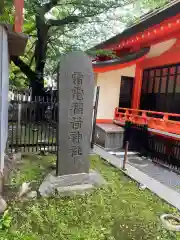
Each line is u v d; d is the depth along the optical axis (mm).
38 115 7707
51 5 9008
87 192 4578
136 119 9750
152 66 10445
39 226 3418
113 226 3598
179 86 9008
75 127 4746
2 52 3402
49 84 15281
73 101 4676
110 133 9227
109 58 11648
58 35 10969
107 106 11180
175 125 7930
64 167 4727
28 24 11180
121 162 6781
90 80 4801
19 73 15242
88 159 4969
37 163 5941
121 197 4523
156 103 10289
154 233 3504
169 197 4633
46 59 12062
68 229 3420
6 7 5223
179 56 8805
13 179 4777
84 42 10844
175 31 7945
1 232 3174
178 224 3727
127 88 11570
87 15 9352
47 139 7871
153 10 8492
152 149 9039
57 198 4273
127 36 9516
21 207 3842
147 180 5465
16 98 7309
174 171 7324
